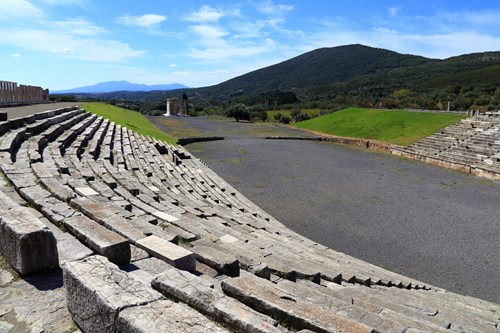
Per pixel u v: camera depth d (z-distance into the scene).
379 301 6.78
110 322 3.19
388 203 19.38
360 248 13.45
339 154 35.50
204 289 3.96
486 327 6.80
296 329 3.88
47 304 4.11
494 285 10.96
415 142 37.44
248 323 3.35
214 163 29.41
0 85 28.53
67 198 7.04
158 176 17.73
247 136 47.62
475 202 19.83
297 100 117.31
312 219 16.56
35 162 10.33
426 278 11.32
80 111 30.05
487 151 29.72
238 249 7.27
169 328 2.94
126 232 5.69
